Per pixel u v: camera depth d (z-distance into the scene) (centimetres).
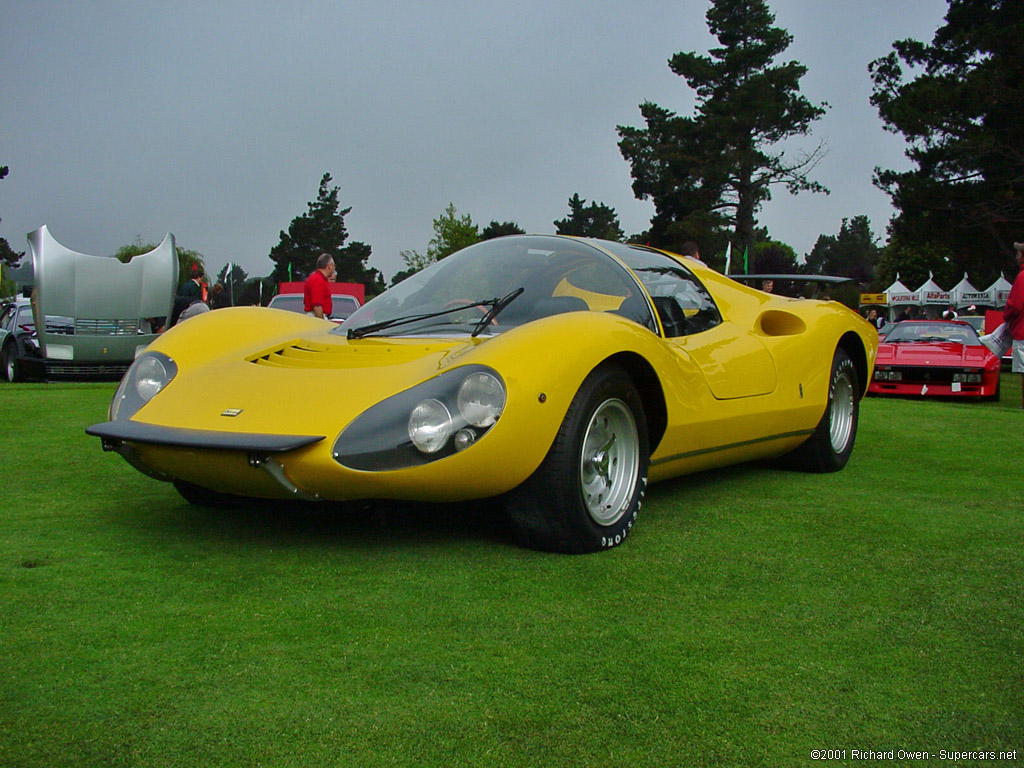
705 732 165
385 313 346
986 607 234
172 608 225
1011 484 411
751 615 226
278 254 7606
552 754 156
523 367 259
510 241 371
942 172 3027
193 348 323
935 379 1004
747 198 3838
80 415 608
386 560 269
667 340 341
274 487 257
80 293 1090
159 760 152
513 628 214
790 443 414
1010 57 2819
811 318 430
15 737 158
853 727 168
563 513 271
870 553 284
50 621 214
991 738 165
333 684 182
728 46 4000
